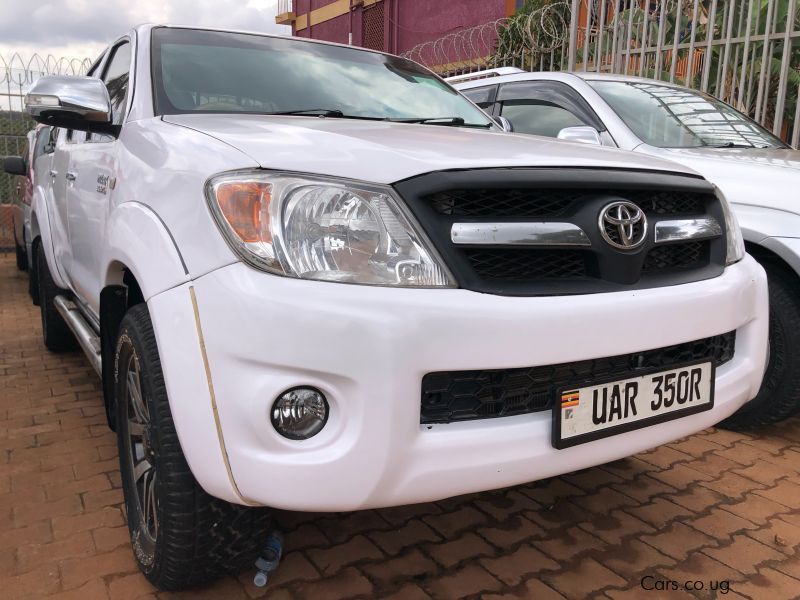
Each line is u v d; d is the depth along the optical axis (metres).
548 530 2.44
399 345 1.54
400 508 2.58
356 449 1.55
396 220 1.63
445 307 1.59
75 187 3.07
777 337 3.12
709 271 2.15
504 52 7.85
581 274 1.85
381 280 1.59
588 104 4.16
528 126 4.51
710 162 3.44
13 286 7.38
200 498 1.77
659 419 1.97
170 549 1.81
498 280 1.70
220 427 1.58
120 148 2.42
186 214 1.74
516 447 1.69
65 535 2.31
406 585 2.09
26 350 4.66
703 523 2.50
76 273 3.15
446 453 1.62
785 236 2.96
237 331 1.54
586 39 6.50
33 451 3.00
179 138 2.01
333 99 2.86
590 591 2.08
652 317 1.86
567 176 1.80
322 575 2.13
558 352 1.69
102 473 2.79
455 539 2.37
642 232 1.88
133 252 1.88
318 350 1.52
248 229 1.60
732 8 5.61
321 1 15.69
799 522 2.50
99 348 2.80
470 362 1.60
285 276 1.56
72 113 2.43
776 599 2.05
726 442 3.25
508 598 2.04
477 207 1.72
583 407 1.79
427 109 3.12
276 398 1.54
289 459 1.55
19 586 2.03
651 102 4.30
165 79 2.59
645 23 6.06
